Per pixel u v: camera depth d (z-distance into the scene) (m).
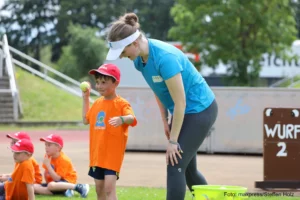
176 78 10.18
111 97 11.20
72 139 32.72
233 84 52.34
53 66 101.81
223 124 24.98
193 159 11.50
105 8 110.31
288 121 15.64
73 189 14.09
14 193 12.27
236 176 17.86
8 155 22.86
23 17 115.50
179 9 53.75
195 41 51.41
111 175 10.97
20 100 46.28
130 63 48.00
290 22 52.50
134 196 13.97
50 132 37.66
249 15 50.12
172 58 10.23
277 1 51.41
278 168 15.60
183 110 10.27
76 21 111.00
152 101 25.27
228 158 23.39
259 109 24.75
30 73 54.88
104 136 10.98
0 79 46.41
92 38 86.81
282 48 52.72
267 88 24.62
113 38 10.10
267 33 51.72
